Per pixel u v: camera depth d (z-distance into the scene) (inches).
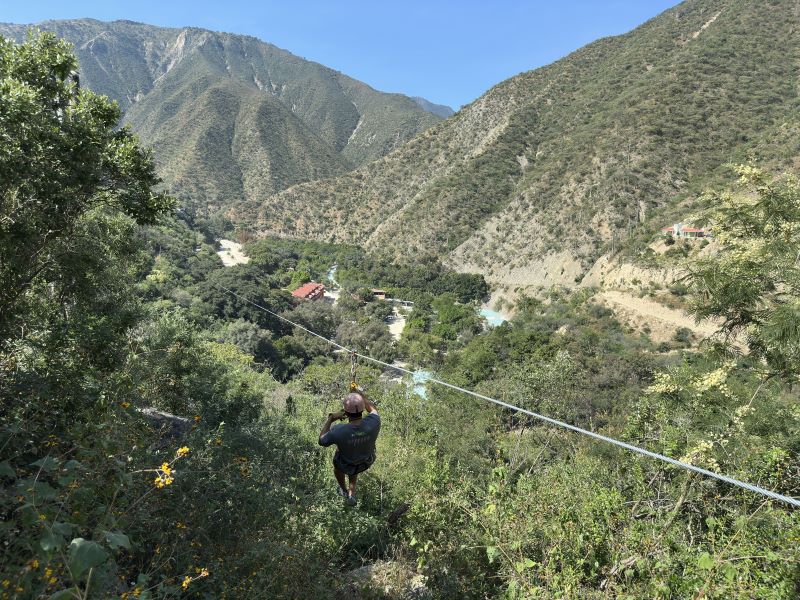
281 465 303.7
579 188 5103.3
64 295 353.4
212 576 149.1
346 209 7770.7
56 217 262.8
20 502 108.3
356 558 241.6
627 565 168.4
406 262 5600.4
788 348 298.0
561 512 197.9
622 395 1286.9
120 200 306.0
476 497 258.1
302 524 222.5
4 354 230.7
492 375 2052.2
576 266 4392.2
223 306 2669.8
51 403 189.9
